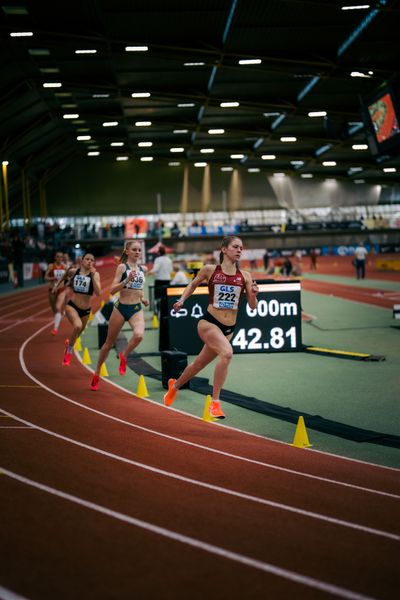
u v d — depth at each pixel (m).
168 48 31.25
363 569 3.87
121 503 4.99
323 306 23.23
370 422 7.94
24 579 3.72
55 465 5.97
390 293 27.84
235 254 7.29
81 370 11.88
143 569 3.86
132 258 9.59
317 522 4.63
